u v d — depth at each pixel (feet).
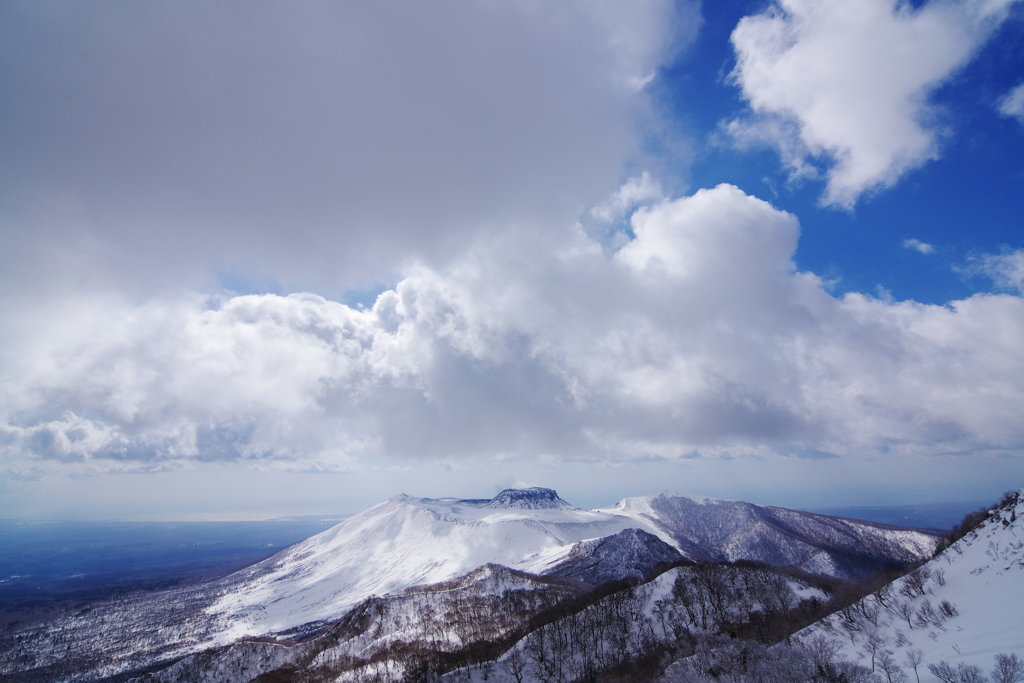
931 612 273.54
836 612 354.13
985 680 190.80
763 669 276.62
